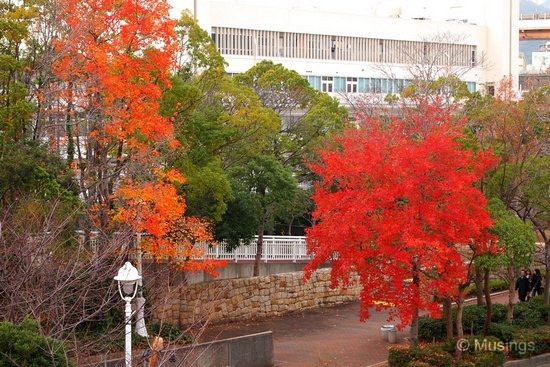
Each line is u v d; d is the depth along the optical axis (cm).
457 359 2584
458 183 2283
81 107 2559
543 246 3691
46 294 1602
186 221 2620
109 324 1955
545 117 3044
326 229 2398
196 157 2838
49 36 2875
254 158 3347
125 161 2548
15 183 2267
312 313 3700
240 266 3828
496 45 8369
